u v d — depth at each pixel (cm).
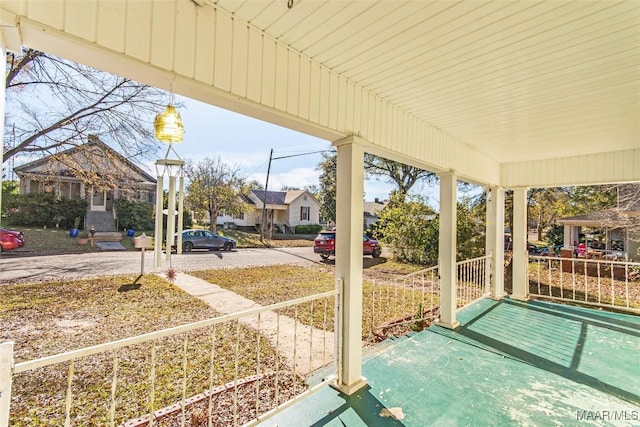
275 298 584
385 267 970
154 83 165
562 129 358
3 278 664
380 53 212
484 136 394
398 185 1252
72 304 508
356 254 262
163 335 156
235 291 627
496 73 234
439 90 266
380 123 285
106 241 1209
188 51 161
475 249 827
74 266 803
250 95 186
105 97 636
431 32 185
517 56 209
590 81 242
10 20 117
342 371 254
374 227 1227
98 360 330
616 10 160
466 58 214
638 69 221
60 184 1115
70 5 129
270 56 196
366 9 166
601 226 1107
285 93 205
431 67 228
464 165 432
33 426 227
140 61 146
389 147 294
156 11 151
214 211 1590
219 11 172
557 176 498
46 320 437
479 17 169
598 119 324
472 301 506
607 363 307
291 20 179
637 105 285
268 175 1728
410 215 1022
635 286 751
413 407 233
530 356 321
